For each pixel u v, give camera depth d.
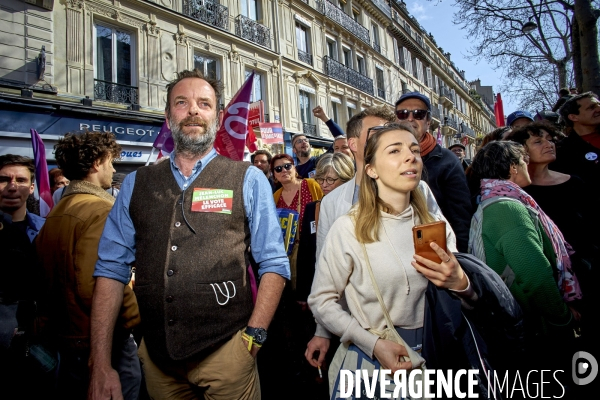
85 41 8.28
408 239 1.48
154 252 1.56
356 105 17.94
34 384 1.77
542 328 1.81
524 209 1.87
